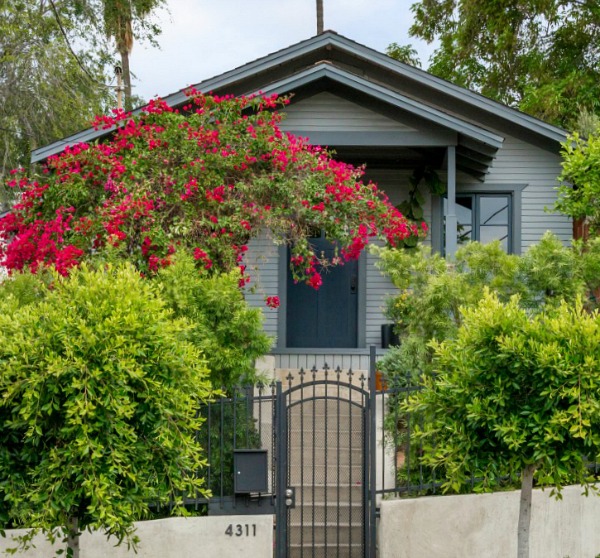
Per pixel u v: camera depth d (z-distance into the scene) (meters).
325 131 12.90
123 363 6.16
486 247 9.98
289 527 9.37
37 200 11.64
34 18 21.94
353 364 13.64
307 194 11.05
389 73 13.97
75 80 22.58
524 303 9.78
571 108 21.09
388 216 11.30
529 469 7.43
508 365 6.96
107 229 10.18
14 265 11.17
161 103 11.61
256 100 11.83
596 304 10.72
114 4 23.81
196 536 8.76
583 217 12.49
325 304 14.18
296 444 11.09
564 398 6.86
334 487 10.39
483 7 23.06
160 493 6.76
